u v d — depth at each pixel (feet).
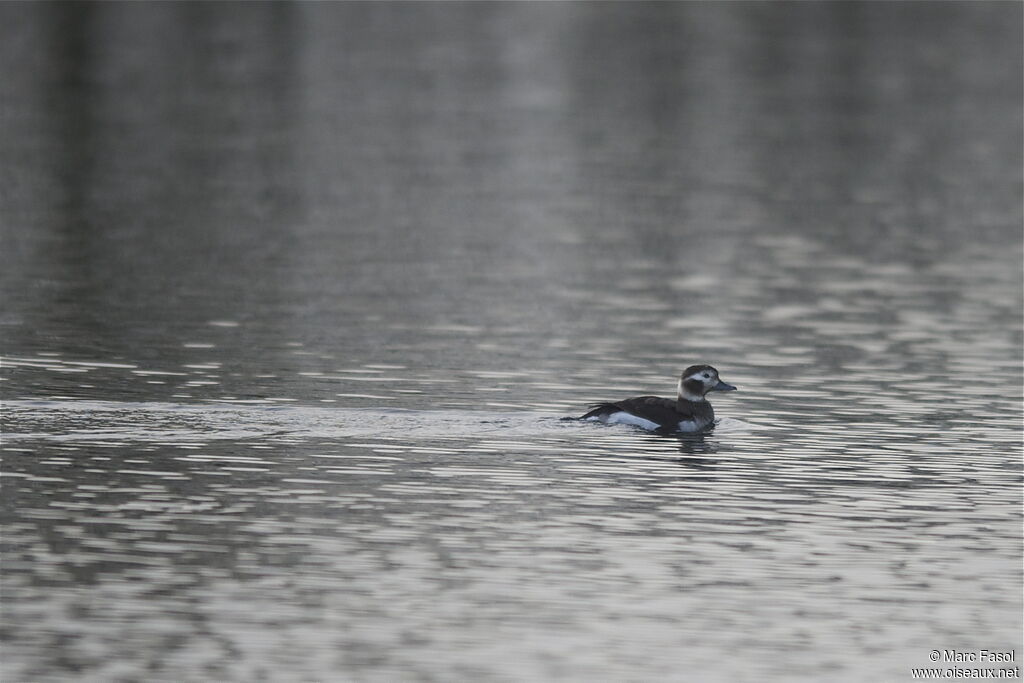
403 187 159.63
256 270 119.24
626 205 153.38
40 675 48.06
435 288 114.83
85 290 110.22
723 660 50.14
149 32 263.90
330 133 191.93
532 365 92.02
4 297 106.93
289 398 81.35
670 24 295.89
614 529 61.36
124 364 88.48
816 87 235.81
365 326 101.60
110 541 58.44
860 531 61.77
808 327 104.99
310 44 264.93
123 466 67.62
